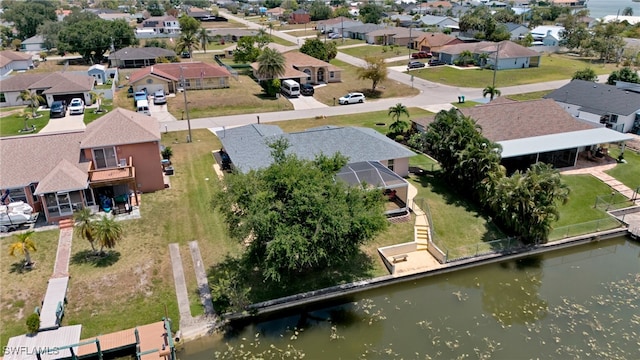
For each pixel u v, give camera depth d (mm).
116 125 40344
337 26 142500
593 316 29047
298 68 85750
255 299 29203
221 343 26375
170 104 71750
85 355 24562
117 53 102188
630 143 55344
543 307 30016
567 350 26109
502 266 34562
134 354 25344
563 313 29359
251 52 101312
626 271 34406
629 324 28266
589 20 166250
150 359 24469
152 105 71562
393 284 31953
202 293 29688
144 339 25812
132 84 75438
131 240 34469
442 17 156250
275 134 45125
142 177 41500
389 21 164125
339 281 31156
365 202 30297
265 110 71125
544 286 32375
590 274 33938
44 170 37531
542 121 50812
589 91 64312
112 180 37344
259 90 81562
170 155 50469
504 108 52156
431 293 31562
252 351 25891
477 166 39156
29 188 37094
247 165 39812
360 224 28094
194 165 48500
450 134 42125
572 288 32094
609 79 80375
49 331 26031
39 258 31984
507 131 48781
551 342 26750
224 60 109875
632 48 108875
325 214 27312
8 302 27984
